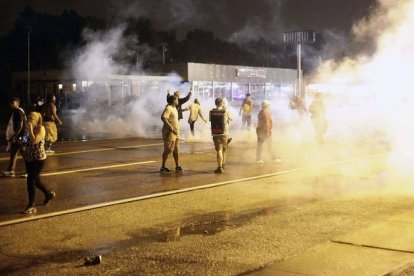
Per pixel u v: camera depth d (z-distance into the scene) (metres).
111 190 12.14
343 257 7.14
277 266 6.82
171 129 14.53
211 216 9.77
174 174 14.38
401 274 6.50
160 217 9.70
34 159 9.99
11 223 9.25
